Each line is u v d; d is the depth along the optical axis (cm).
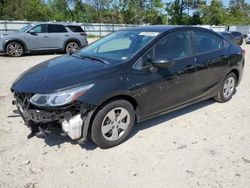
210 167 346
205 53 494
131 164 350
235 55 557
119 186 310
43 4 5181
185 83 459
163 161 357
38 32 1305
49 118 338
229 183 316
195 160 360
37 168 339
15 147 382
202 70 485
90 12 5291
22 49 1269
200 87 495
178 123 468
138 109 405
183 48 462
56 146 386
